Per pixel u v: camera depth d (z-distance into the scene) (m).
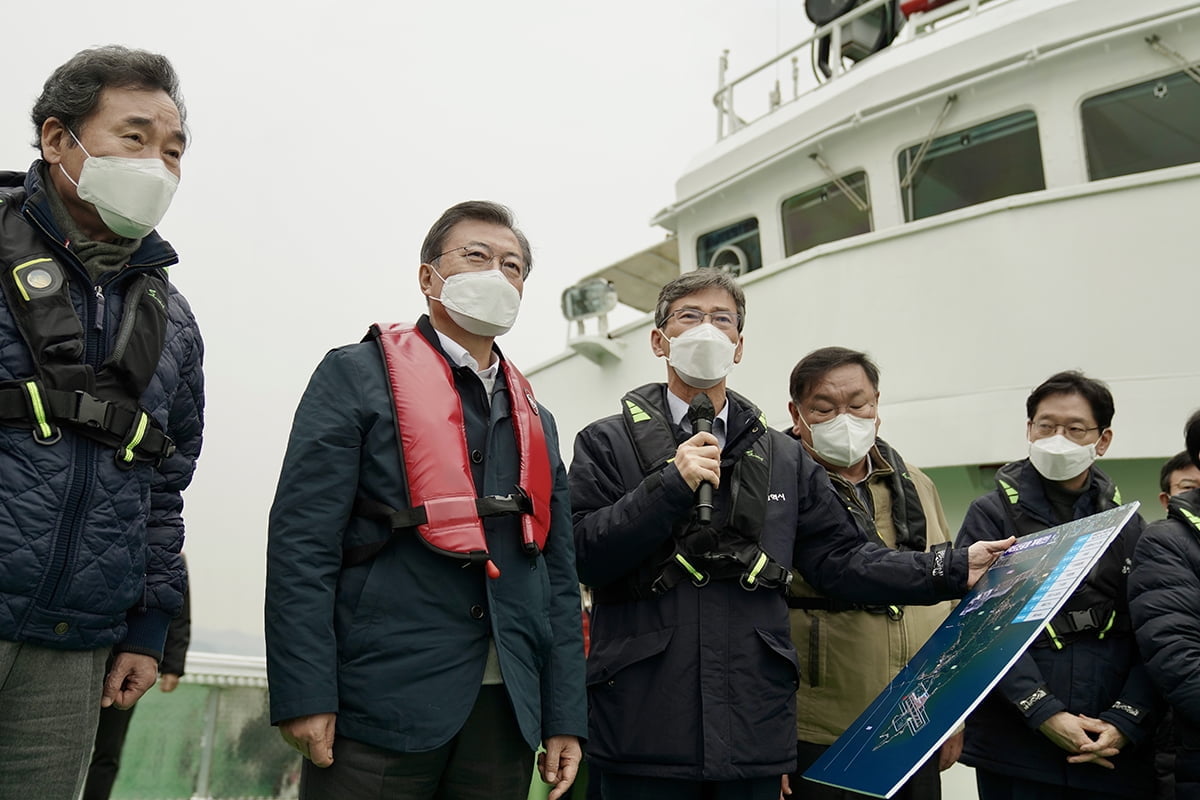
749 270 7.21
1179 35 5.35
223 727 6.01
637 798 2.70
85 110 2.15
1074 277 5.06
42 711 1.99
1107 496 3.46
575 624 2.58
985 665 2.24
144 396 2.19
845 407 3.46
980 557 2.90
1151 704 3.08
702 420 2.89
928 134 6.16
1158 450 4.73
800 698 3.30
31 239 2.10
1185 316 4.79
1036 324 5.11
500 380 2.63
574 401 7.63
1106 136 5.55
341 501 2.25
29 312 2.00
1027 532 3.46
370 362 2.43
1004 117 5.90
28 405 1.95
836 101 6.58
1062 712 3.08
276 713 2.08
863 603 3.06
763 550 2.84
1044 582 2.41
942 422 5.29
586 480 3.00
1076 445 3.42
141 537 2.17
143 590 2.24
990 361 5.21
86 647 2.05
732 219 7.30
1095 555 2.30
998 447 5.10
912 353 5.48
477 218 2.66
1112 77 5.52
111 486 2.06
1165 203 4.93
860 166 6.46
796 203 6.90
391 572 2.24
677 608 2.75
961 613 2.73
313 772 2.19
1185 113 5.34
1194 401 4.70
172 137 2.25
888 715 2.51
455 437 2.36
